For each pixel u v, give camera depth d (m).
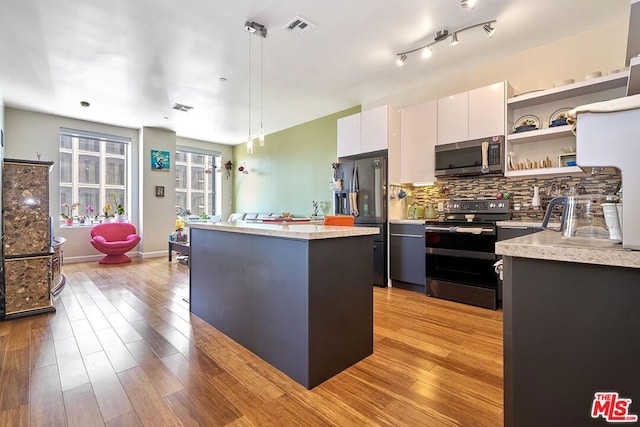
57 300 3.35
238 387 1.73
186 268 5.11
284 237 1.87
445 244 3.45
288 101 4.80
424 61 3.56
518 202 3.45
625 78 2.64
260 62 3.53
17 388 1.69
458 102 3.57
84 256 5.73
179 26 2.82
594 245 0.87
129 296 3.51
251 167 7.29
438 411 1.52
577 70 3.05
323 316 1.81
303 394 1.67
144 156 6.14
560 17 2.77
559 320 0.88
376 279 4.07
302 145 5.96
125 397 1.62
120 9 2.57
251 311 2.17
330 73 3.84
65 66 3.57
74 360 2.01
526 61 3.35
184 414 1.49
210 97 4.60
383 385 1.75
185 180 7.35
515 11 2.68
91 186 5.92
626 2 2.56
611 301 0.81
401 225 3.90
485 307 3.14
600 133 0.81
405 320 2.79
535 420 0.91
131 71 3.71
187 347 2.23
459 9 2.64
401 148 4.13
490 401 1.60
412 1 2.54
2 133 4.34
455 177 3.87
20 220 2.86
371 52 3.34
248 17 2.71
